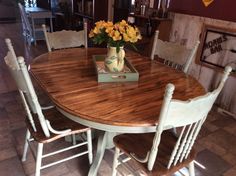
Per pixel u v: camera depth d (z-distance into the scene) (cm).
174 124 114
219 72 286
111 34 153
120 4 388
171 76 178
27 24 493
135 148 145
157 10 325
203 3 285
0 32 609
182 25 316
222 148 223
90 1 454
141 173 144
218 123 264
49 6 563
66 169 187
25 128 233
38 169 158
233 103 279
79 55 213
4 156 197
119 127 122
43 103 252
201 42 297
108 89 151
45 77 163
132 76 163
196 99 110
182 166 136
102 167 191
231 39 265
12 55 143
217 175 191
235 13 257
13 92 307
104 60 181
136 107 132
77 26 498
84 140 209
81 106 130
